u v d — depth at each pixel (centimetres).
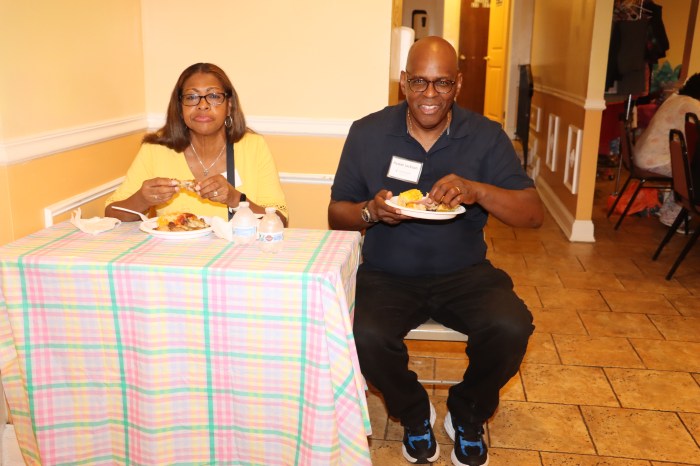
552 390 274
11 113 202
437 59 206
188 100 221
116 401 180
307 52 292
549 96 645
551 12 652
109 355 176
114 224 206
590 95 477
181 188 218
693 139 419
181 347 173
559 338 325
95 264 169
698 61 695
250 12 290
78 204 238
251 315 167
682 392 273
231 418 178
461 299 213
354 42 289
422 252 223
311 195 308
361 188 233
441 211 198
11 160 201
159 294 169
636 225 545
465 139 223
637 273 425
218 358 173
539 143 704
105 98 260
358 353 201
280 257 177
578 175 493
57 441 183
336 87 294
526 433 241
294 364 170
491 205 211
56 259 171
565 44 572
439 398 265
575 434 241
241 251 183
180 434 179
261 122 299
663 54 661
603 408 260
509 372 206
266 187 239
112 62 265
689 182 397
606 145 767
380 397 268
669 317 353
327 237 200
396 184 225
